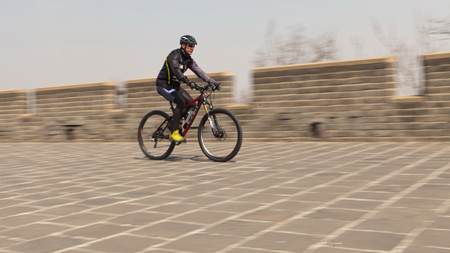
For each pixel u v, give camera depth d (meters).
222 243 3.01
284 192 4.49
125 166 6.95
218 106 10.32
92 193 4.89
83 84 12.30
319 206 3.86
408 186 4.44
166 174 5.97
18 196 4.92
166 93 7.15
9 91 13.57
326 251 2.76
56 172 6.63
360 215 3.52
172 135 7.13
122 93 11.87
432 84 8.25
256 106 9.89
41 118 13.08
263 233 3.19
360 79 8.85
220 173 5.83
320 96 9.23
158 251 2.91
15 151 10.54
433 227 3.13
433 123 8.27
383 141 8.69
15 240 3.29
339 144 8.60
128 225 3.55
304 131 9.42
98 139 12.15
